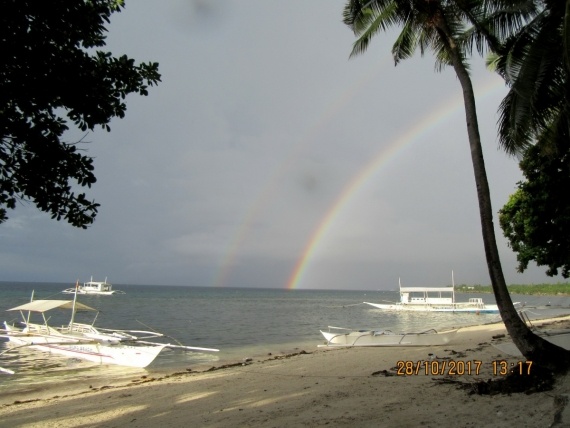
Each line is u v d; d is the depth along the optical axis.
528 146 11.45
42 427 9.10
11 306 54.94
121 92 5.14
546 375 7.79
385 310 63.25
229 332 32.25
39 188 4.71
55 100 4.53
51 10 4.15
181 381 13.85
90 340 19.41
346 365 14.91
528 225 16.64
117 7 4.95
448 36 10.23
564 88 10.96
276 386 11.75
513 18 11.57
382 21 12.84
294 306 77.44
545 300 93.12
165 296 113.94
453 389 8.78
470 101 9.59
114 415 9.68
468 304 56.91
